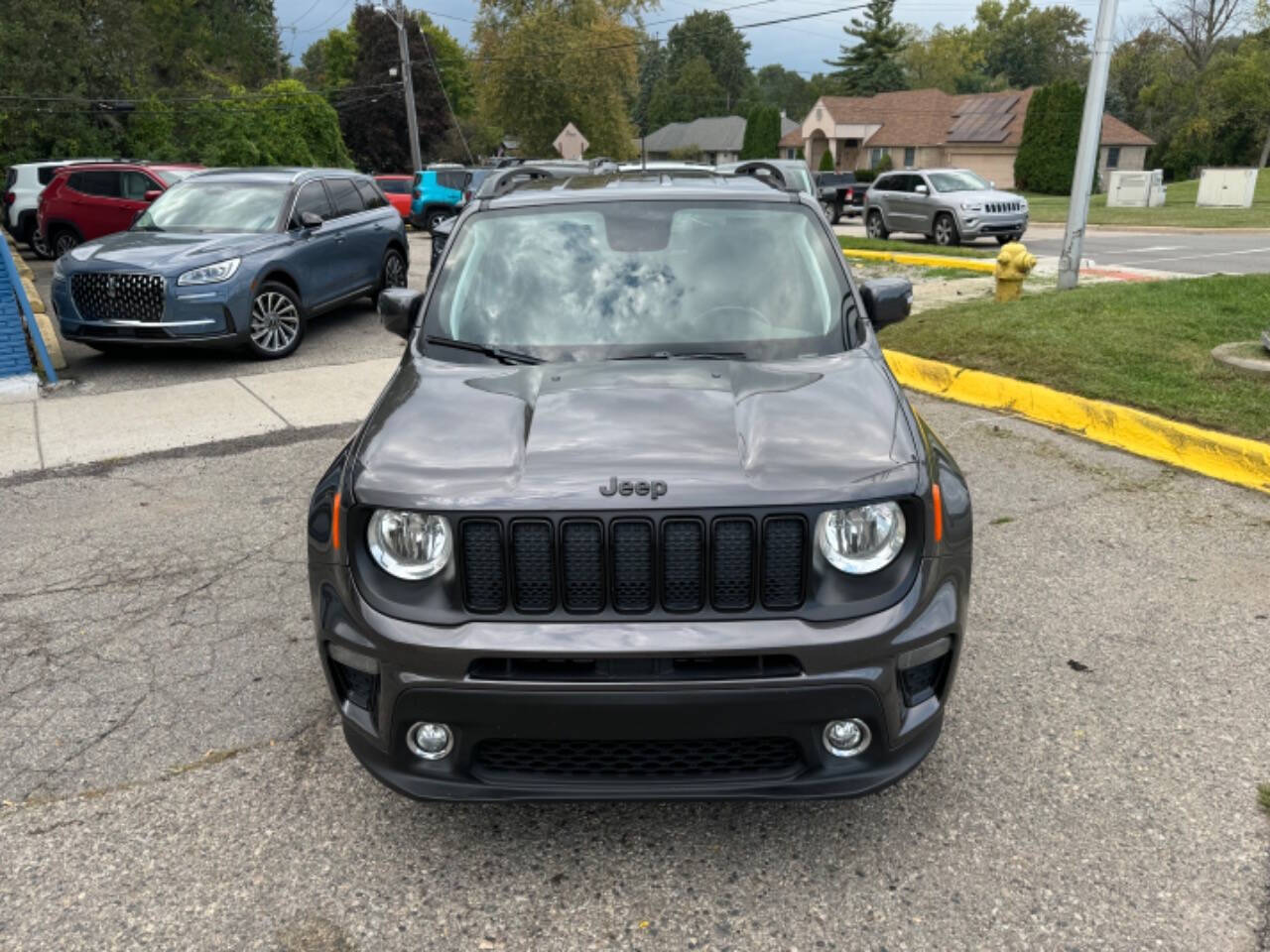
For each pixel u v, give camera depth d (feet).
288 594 15.53
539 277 12.51
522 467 9.03
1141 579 14.99
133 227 34.63
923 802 10.30
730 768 8.96
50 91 94.38
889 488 8.85
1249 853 9.38
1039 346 26.08
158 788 10.88
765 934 8.66
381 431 10.05
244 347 32.91
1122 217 92.27
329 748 11.57
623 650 8.38
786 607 8.68
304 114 119.96
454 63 246.06
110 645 14.06
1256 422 19.81
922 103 207.72
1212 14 226.58
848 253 59.21
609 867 9.56
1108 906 8.81
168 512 19.20
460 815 10.38
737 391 10.36
